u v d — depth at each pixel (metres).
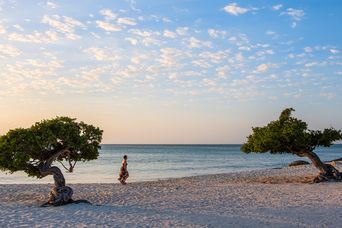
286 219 17.45
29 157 20.83
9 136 20.73
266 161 94.62
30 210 19.84
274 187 29.59
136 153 163.62
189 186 31.75
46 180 47.31
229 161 94.50
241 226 16.11
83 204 21.70
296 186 30.09
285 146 33.12
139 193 27.03
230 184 33.25
